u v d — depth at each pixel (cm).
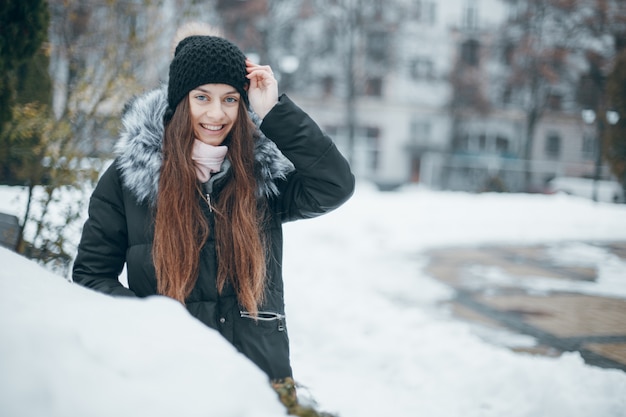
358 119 3441
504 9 3350
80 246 185
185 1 572
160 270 172
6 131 373
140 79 526
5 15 324
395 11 2750
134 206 180
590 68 1891
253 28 2497
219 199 181
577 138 2658
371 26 2702
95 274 183
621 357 429
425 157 3472
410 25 3306
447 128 3488
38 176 399
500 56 2872
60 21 529
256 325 178
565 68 2380
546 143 2986
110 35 516
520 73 2575
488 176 2044
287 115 179
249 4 2475
